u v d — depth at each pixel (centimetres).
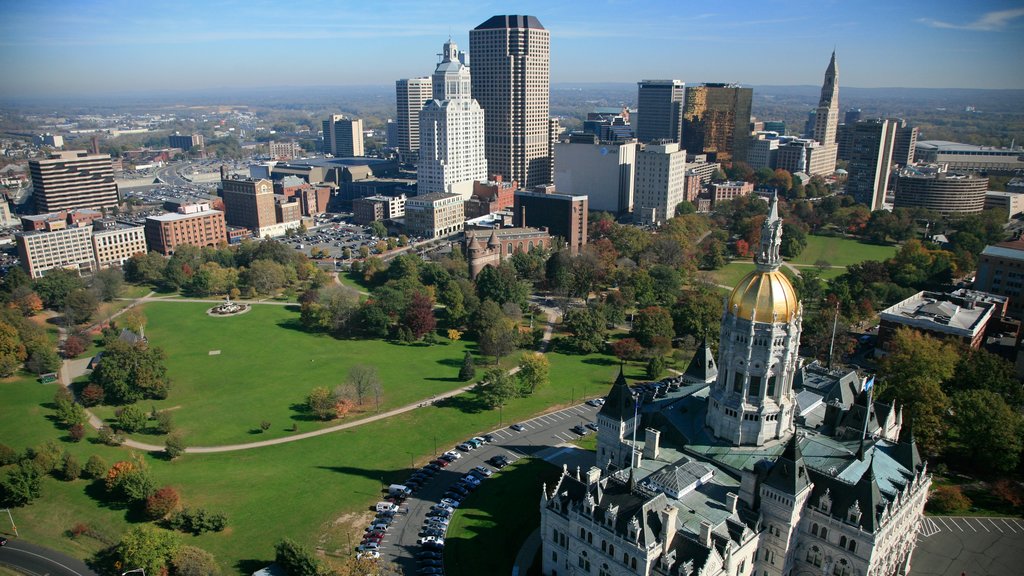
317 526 16912
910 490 14000
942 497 16675
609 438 17238
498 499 17812
